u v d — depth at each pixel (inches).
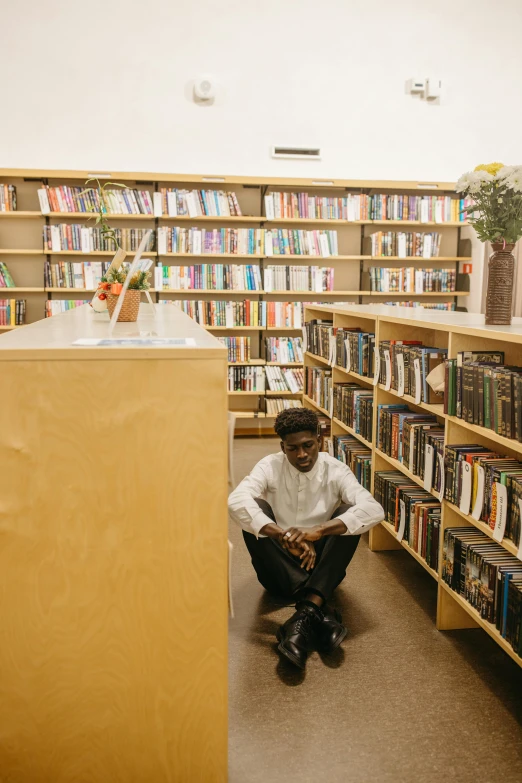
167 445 54.5
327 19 232.7
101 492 54.4
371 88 238.5
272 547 95.1
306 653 85.0
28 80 219.5
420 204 235.1
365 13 234.4
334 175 240.8
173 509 55.2
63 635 55.4
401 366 112.0
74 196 217.0
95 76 222.5
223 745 58.4
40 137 222.1
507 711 76.4
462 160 247.3
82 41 220.7
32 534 54.1
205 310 228.1
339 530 90.5
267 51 230.8
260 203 238.2
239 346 231.5
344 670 85.0
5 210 216.2
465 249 243.9
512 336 74.4
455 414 90.7
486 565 81.2
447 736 71.7
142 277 96.0
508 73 244.7
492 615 80.0
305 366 190.7
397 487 116.2
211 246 226.1
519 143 249.4
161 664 56.9
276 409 233.6
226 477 55.4
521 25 242.7
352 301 248.7
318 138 237.9
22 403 52.7
